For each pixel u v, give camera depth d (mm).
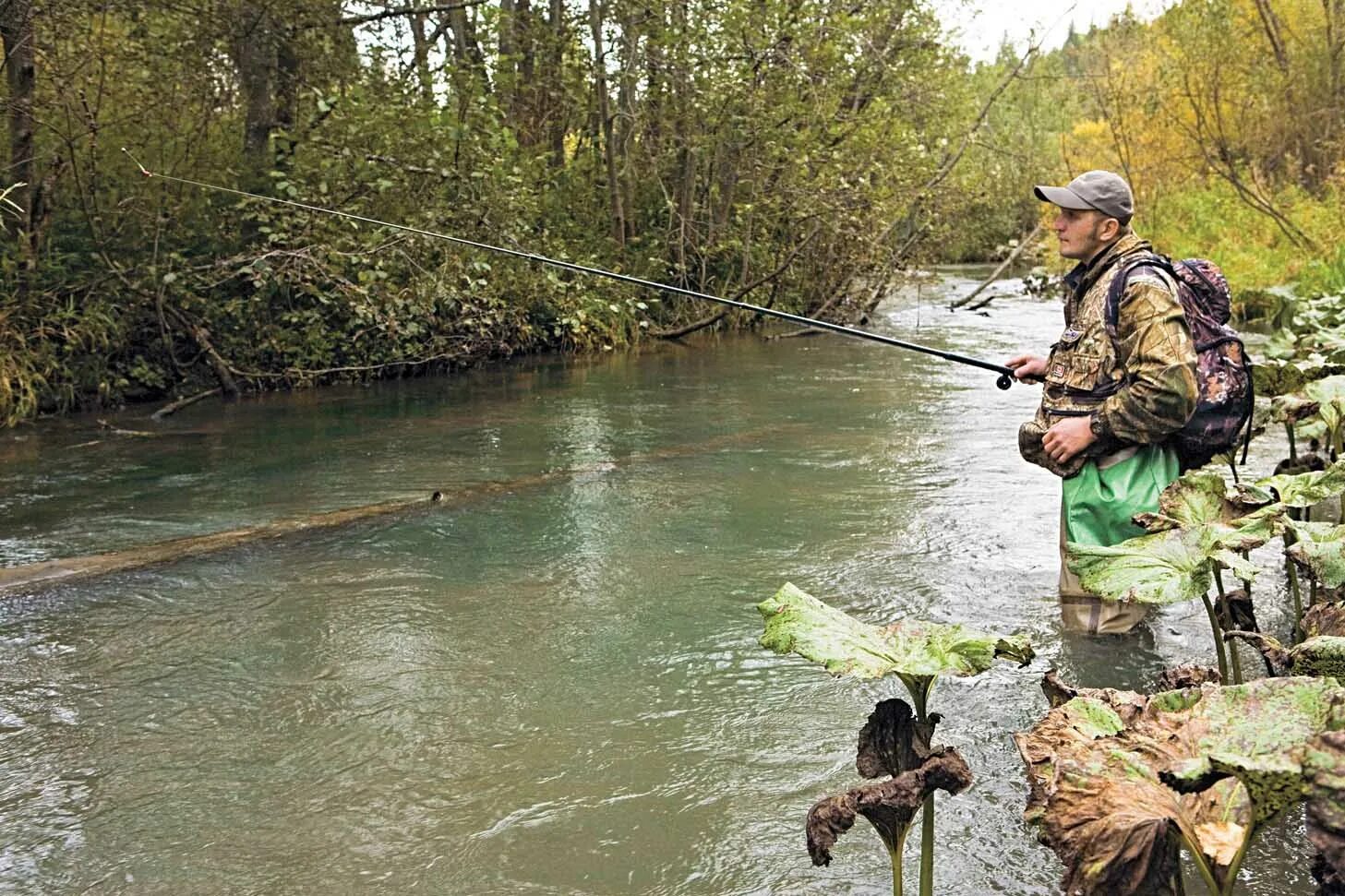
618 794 2689
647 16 13250
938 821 2529
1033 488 5625
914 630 2162
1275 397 4668
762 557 4551
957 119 18391
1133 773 1838
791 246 14891
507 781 2768
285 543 4891
